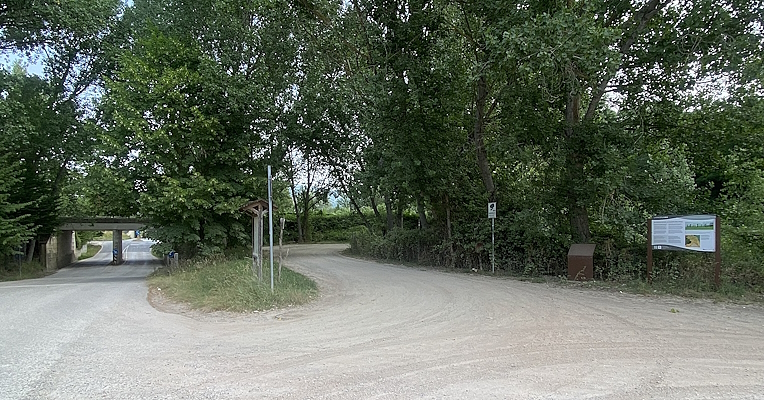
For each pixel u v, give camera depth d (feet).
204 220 76.23
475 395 15.49
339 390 16.26
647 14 46.21
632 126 49.55
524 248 53.36
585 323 26.43
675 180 48.73
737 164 49.90
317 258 86.69
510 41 40.47
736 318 27.61
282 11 67.21
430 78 57.00
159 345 23.40
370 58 61.36
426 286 43.68
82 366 19.70
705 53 43.55
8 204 83.25
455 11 55.06
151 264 153.89
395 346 22.29
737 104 42.83
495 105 59.36
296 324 28.48
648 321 26.89
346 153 104.53
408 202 74.49
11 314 33.27
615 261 45.68
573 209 50.06
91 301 40.24
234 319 30.60
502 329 25.23
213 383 17.29
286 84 84.02
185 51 73.15
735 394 15.34
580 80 45.16
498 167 62.44
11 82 80.48
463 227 61.77
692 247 38.22
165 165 69.97
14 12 75.77
